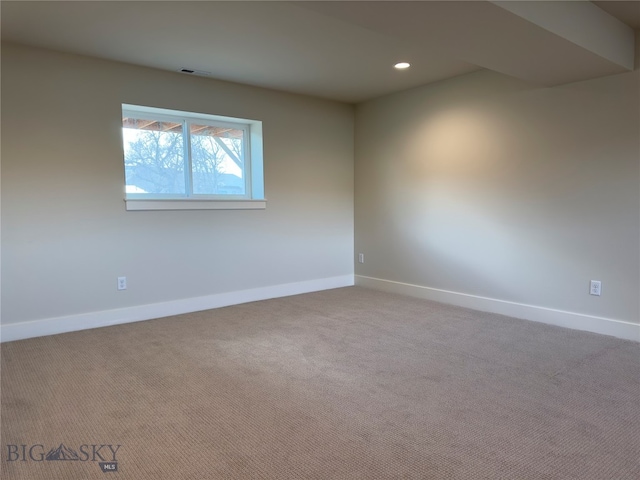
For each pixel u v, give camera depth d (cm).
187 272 396
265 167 440
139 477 159
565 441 179
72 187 334
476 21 214
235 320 367
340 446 178
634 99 295
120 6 247
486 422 195
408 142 451
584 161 322
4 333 312
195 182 413
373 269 504
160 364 267
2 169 306
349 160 514
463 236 407
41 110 319
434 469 162
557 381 238
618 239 309
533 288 359
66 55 326
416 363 266
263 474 160
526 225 360
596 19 260
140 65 356
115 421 199
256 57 337
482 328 338
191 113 391
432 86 421
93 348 296
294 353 285
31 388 233
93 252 346
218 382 240
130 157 377
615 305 313
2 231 308
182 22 270
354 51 325
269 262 452
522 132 357
